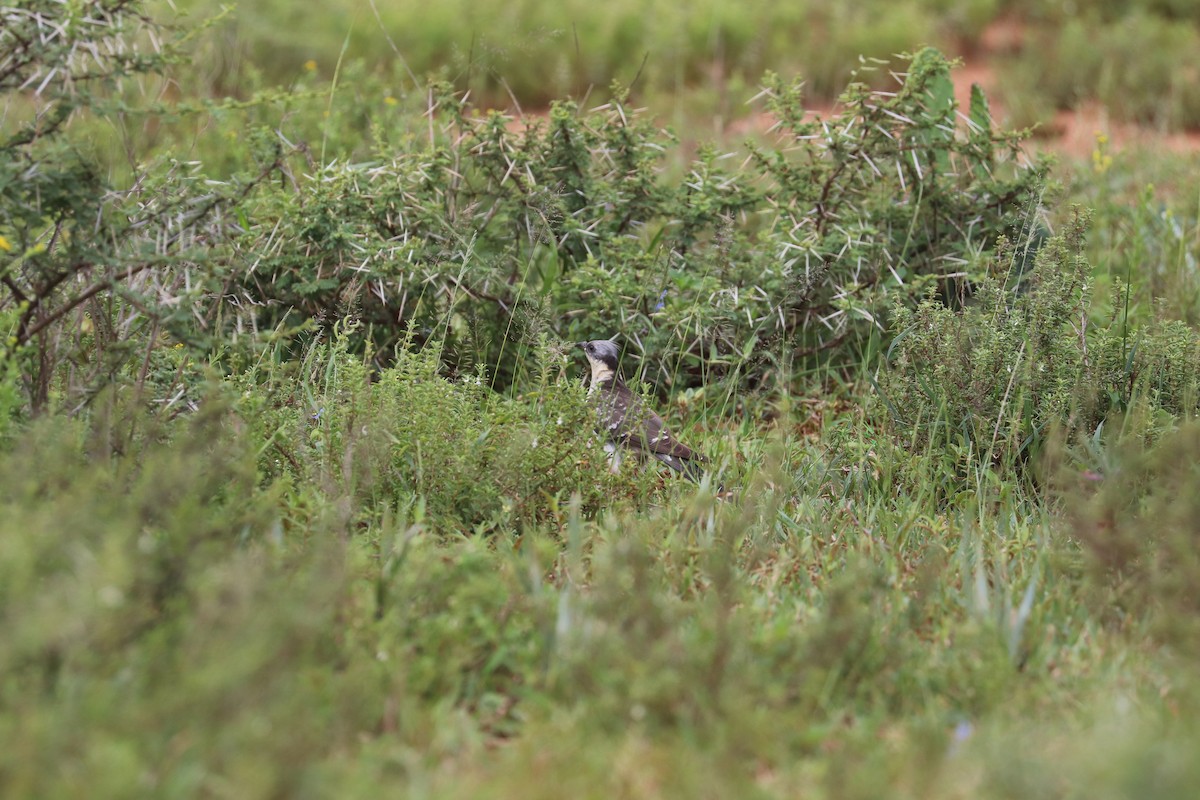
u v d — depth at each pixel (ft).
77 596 20.81
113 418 29.63
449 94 48.21
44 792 18.38
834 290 47.34
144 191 35.04
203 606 21.44
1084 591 28.81
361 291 43.88
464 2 94.27
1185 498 29.04
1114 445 34.53
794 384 47.78
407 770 21.09
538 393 37.76
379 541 30.37
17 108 46.80
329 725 21.31
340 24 89.66
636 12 100.01
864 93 46.83
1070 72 98.94
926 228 48.34
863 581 27.30
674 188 49.96
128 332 34.09
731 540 29.22
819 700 23.56
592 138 48.32
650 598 25.17
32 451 26.43
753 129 78.95
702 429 43.60
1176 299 51.06
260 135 47.88
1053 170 58.13
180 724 20.07
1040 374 39.04
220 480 28.63
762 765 22.22
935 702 24.50
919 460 38.17
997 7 117.39
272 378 35.65
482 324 45.24
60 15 29.58
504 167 46.91
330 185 44.45
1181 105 93.81
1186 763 19.74
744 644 24.56
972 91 52.19
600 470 35.29
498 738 23.47
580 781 20.63
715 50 94.99
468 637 25.20
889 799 20.30
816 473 38.52
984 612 27.43
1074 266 40.60
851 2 110.83
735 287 46.19
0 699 20.38
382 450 32.68
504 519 32.78
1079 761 20.65
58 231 31.55
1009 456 37.65
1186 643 25.39
